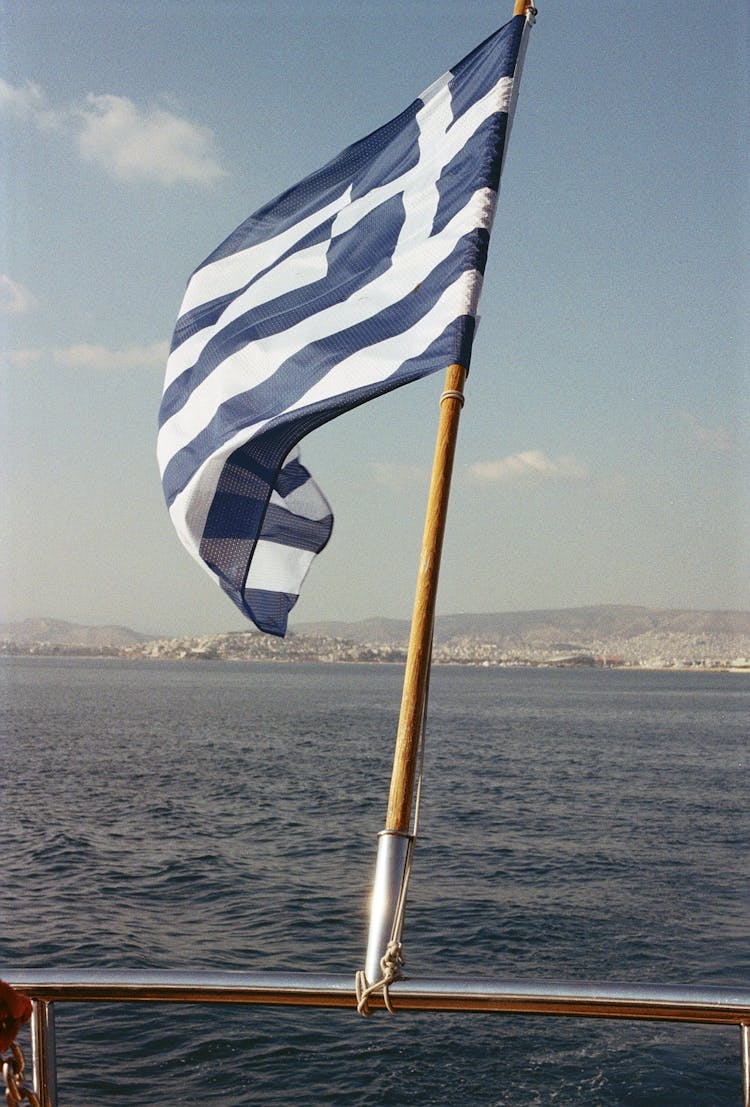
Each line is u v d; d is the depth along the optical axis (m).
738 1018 2.15
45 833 29.20
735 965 16.31
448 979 2.27
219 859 25.39
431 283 3.65
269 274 4.22
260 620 4.16
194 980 2.27
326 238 4.11
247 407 3.98
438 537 2.99
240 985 2.26
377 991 2.24
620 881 23.47
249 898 20.61
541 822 32.84
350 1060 10.79
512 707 120.19
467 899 20.80
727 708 122.44
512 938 17.80
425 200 3.91
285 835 29.67
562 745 66.25
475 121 3.89
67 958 15.69
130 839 28.53
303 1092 10.02
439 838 29.06
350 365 3.71
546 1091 10.22
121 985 2.26
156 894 21.05
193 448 4.14
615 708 120.62
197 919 18.61
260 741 65.75
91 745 60.44
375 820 32.78
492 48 4.01
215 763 51.34
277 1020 11.83
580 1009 2.18
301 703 120.00
